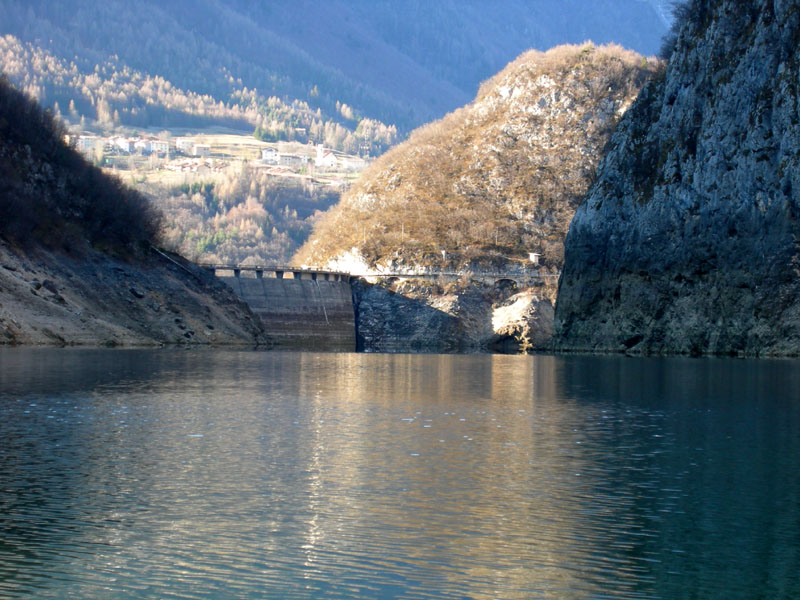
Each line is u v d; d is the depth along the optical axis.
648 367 147.75
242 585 38.97
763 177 177.00
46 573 39.97
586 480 56.06
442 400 93.94
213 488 53.06
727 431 73.69
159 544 43.50
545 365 156.25
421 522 47.12
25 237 176.50
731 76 186.12
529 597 38.28
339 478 55.75
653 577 40.50
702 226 188.25
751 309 177.12
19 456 60.41
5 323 155.00
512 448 65.81
